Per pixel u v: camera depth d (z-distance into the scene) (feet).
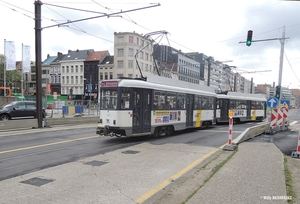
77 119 69.05
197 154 27.99
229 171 19.34
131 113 37.04
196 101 54.49
